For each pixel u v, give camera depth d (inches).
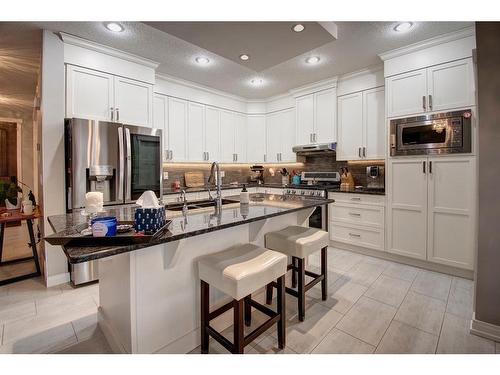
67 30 100.3
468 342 67.3
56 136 102.5
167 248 60.7
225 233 74.3
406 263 122.0
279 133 190.9
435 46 109.2
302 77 153.5
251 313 81.6
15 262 125.6
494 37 65.6
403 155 119.2
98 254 41.1
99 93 112.7
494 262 67.9
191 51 119.8
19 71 135.4
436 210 111.0
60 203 104.0
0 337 71.4
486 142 68.1
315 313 81.7
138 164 118.2
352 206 138.1
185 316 65.1
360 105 143.5
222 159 184.7
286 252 80.0
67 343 68.9
